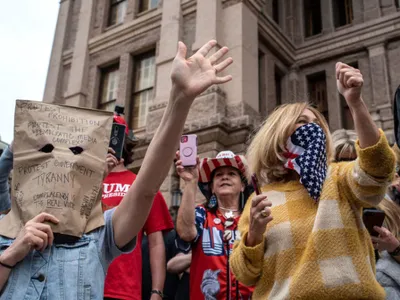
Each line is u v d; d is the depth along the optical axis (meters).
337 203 1.84
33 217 1.81
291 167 2.04
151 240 3.36
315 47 11.93
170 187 8.00
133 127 10.64
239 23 9.50
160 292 3.17
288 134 2.13
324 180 1.93
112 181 3.44
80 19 12.77
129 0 12.09
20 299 1.71
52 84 12.39
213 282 2.97
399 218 2.82
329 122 11.07
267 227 1.99
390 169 1.73
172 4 10.61
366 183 1.76
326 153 2.12
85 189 1.90
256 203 1.90
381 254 2.73
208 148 8.11
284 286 1.83
